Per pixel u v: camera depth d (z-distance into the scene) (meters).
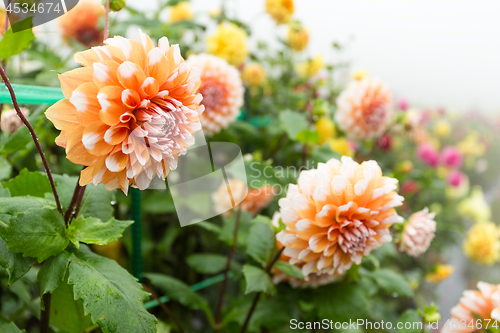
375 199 0.49
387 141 1.33
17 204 0.44
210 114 0.64
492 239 1.19
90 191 0.51
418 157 1.79
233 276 0.81
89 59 0.39
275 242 0.58
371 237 0.49
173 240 0.94
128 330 0.41
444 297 1.28
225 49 0.92
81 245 0.46
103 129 0.39
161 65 0.40
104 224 0.45
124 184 0.40
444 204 1.77
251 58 1.13
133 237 0.64
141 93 0.39
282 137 1.01
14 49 0.47
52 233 0.44
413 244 0.64
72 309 0.51
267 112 1.19
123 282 0.44
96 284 0.42
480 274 1.56
